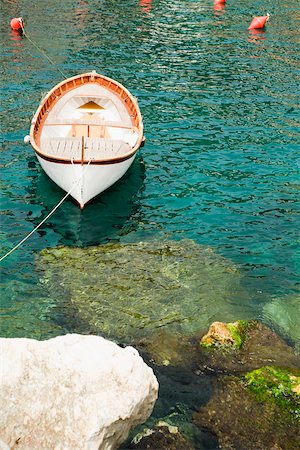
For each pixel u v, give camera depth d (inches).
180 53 1146.0
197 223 564.1
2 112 812.6
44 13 1444.4
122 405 278.7
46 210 576.1
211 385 346.9
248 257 510.0
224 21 1419.8
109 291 447.8
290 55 1147.9
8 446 254.5
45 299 436.1
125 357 300.0
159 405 330.0
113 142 604.7
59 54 1115.9
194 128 786.8
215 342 385.1
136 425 308.7
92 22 1374.3
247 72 1035.9
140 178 646.5
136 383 290.2
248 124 805.2
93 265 484.4
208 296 449.4
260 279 478.0
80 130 669.9
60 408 271.3
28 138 611.5
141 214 576.4
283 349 385.7
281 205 601.9
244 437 309.1
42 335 395.5
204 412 325.7
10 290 446.0
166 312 426.0
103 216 569.9
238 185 639.8
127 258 497.7
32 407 268.5
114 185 626.5
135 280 464.4
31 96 882.8
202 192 622.2
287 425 316.5
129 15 1457.9
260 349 383.9
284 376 348.8
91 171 551.5
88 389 281.1
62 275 468.1
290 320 425.7
